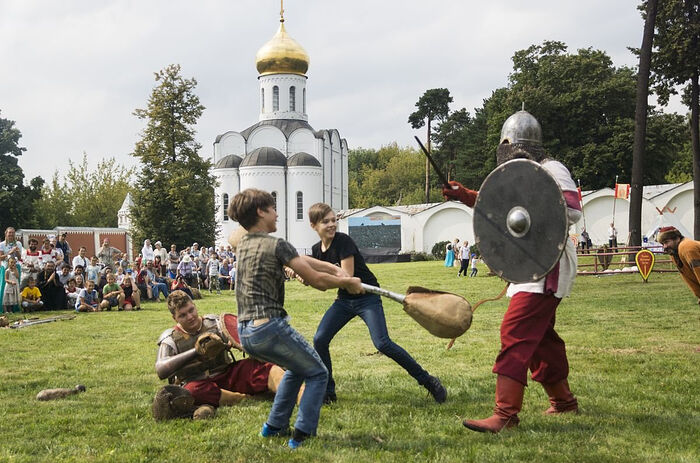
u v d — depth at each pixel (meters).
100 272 19.39
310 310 15.59
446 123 82.38
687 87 31.20
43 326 13.49
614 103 52.50
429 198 90.94
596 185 52.44
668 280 19.19
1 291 16.78
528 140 5.04
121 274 20.03
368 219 57.62
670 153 52.22
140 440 4.71
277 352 4.29
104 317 15.62
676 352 7.96
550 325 5.05
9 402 6.11
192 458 4.22
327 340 5.82
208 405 5.51
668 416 5.06
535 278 4.60
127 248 45.69
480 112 75.94
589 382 6.33
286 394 4.60
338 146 80.56
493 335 10.14
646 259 18.77
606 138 52.56
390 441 4.54
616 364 7.27
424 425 4.97
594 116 52.78
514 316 4.78
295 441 4.43
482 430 4.67
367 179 108.44
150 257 26.98
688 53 27.28
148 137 52.41
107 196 73.50
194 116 53.06
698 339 8.98
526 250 4.64
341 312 5.83
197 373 5.81
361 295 5.79
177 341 5.71
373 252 57.12
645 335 9.41
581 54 55.72
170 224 51.97
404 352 5.67
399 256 55.38
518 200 4.68
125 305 17.86
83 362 8.60
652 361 7.39
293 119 75.31
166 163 52.47
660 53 27.98
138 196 52.22
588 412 5.20
